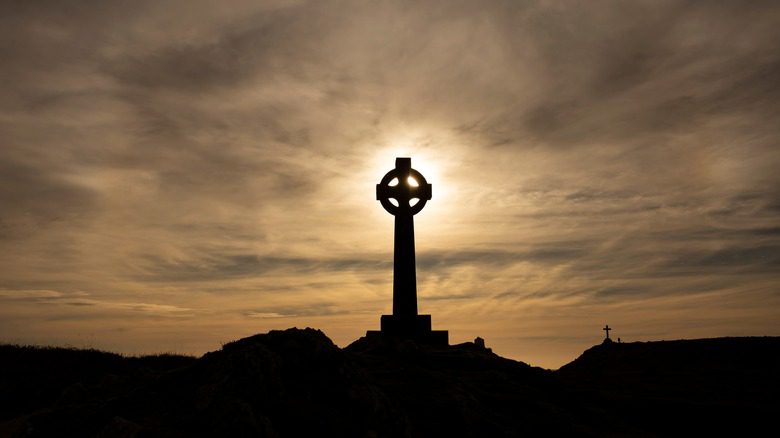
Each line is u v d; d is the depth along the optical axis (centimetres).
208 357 1755
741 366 3456
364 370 1862
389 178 2872
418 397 1747
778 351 3612
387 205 2858
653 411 2219
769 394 2834
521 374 2272
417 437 1553
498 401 1888
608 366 3981
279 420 1437
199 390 1544
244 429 1360
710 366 3503
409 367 2030
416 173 2877
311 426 1434
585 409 2066
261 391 1520
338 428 1448
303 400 1533
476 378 2112
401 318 2684
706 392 2886
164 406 1536
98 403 1612
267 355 1634
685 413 2205
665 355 3891
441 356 2308
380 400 1598
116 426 1341
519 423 1773
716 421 2170
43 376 2614
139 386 1725
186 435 1348
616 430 1950
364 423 1510
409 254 2798
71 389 1878
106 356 3328
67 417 1538
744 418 2211
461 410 1683
